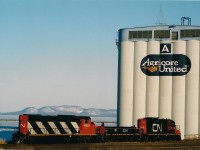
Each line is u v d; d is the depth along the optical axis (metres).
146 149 45.06
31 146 42.66
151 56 76.06
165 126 65.81
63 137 52.88
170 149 45.94
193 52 74.69
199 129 73.56
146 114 75.38
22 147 40.72
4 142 50.31
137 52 76.69
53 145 45.34
